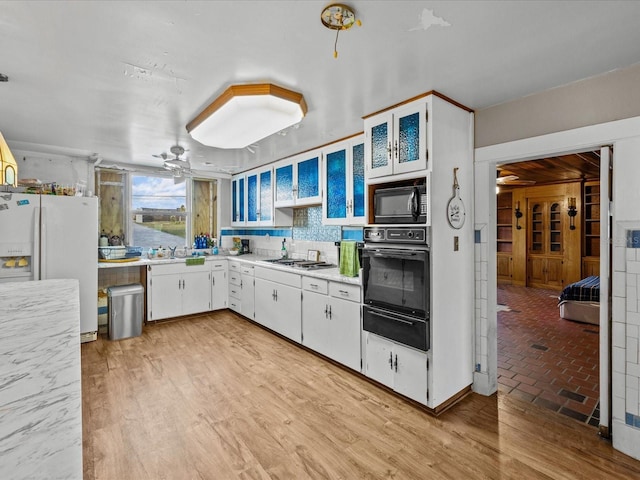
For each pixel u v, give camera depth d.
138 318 3.94
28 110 2.57
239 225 5.30
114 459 1.85
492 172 2.57
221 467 1.80
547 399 2.53
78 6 1.37
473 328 2.65
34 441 0.56
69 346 1.01
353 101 2.39
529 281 6.86
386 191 2.58
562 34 1.59
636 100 1.89
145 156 4.15
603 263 2.05
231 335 3.98
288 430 2.13
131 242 4.77
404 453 1.93
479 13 1.42
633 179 1.90
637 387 1.90
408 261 2.39
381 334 2.59
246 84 2.10
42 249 3.38
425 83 2.12
